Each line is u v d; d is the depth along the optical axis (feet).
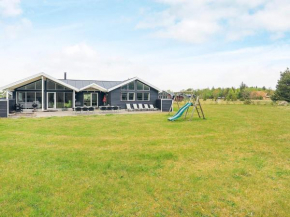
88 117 54.95
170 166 18.43
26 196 12.69
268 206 12.16
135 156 21.06
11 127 37.96
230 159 20.65
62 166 17.84
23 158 19.88
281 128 39.11
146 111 77.20
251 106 106.32
